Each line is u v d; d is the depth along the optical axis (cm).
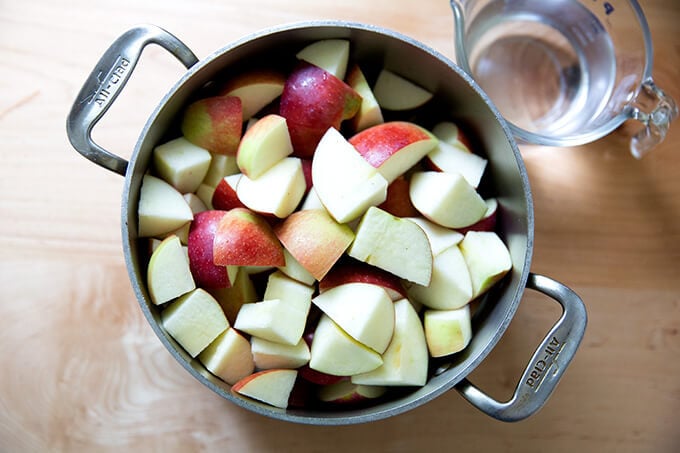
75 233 58
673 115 58
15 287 58
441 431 60
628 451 61
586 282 62
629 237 63
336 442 59
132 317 58
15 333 57
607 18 62
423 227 55
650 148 61
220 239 51
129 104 59
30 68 59
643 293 62
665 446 61
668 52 64
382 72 57
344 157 52
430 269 52
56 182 58
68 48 59
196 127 53
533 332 61
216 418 58
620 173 63
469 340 54
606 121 60
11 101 59
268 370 52
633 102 59
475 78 63
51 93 59
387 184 52
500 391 60
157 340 58
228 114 53
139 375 58
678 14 64
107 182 59
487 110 52
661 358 62
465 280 54
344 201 51
